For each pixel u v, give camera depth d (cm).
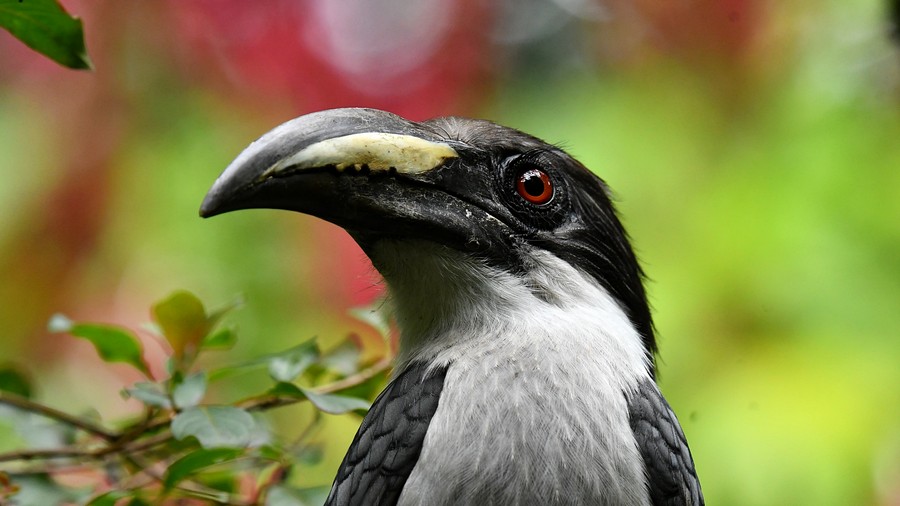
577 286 758
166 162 1351
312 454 812
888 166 1295
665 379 1208
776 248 1244
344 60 1393
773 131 1351
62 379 1303
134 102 1362
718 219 1267
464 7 1415
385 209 712
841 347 1198
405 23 1412
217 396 1204
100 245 1339
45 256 1339
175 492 780
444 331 742
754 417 1174
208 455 714
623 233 827
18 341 1327
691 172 1315
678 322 1223
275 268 1295
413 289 745
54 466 800
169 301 770
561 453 670
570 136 1373
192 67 1367
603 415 686
